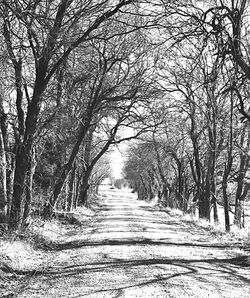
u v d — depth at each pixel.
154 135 37.00
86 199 39.78
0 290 8.80
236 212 27.05
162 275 10.09
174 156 40.69
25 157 14.98
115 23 19.00
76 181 36.72
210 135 27.11
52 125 17.91
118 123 32.88
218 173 30.91
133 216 32.56
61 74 18.17
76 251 14.13
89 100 25.05
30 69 16.44
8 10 12.33
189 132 32.59
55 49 14.13
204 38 14.95
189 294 8.30
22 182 14.98
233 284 9.53
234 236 19.75
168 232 21.02
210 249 15.39
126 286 8.89
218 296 8.27
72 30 14.45
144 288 8.71
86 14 14.45
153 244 16.05
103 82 25.47
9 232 13.76
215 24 14.43
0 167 15.07
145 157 52.94
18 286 9.13
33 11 12.36
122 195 103.75
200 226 25.17
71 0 13.54
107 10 14.88
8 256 11.30
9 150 16.20
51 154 23.25
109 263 11.79
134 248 14.80
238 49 14.42
